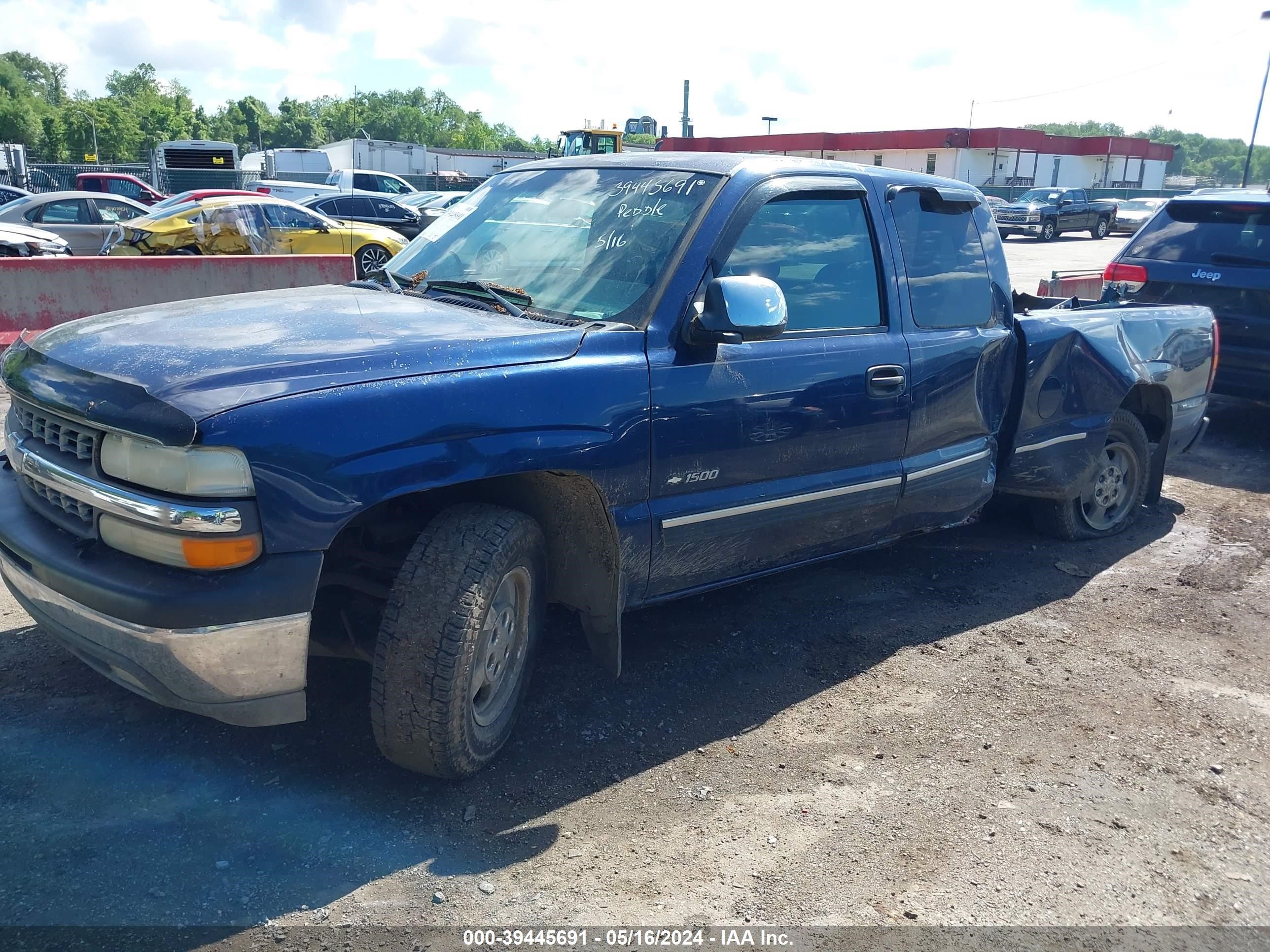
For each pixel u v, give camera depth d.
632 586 3.45
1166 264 7.87
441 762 2.94
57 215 19.36
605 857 2.84
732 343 3.37
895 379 4.06
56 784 2.98
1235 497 6.77
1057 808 3.21
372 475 2.67
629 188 3.83
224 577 2.54
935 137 50.06
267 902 2.57
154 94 129.38
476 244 3.96
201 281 10.76
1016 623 4.62
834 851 2.93
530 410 2.97
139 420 2.54
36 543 2.83
